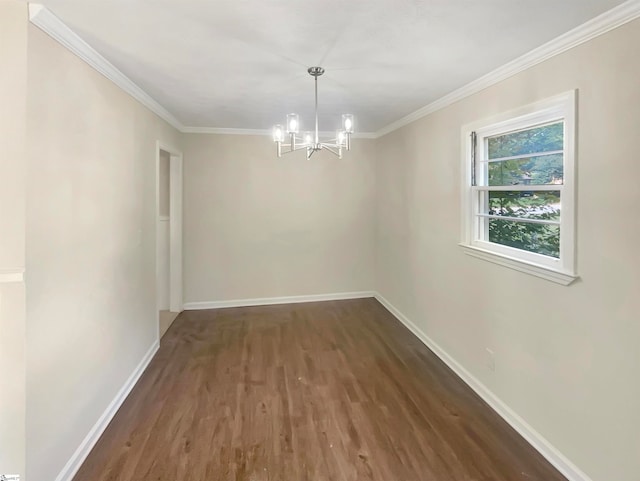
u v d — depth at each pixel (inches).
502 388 107.7
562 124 90.8
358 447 94.0
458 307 131.7
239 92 129.4
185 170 199.6
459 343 131.4
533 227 100.2
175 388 123.0
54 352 78.4
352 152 217.3
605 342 75.0
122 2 69.2
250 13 73.7
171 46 89.5
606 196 74.4
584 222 79.7
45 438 75.4
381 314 197.0
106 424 102.3
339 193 217.8
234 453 91.8
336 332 172.6
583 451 80.2
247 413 108.8
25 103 69.1
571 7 70.3
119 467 87.0
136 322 128.9
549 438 89.7
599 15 72.8
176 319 189.3
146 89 125.6
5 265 68.2
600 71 75.1
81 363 89.4
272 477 84.0
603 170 74.9
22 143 68.7
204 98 137.6
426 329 158.2
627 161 70.0
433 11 72.7
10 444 68.5
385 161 203.2
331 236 218.8
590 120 77.7
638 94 67.9
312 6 71.2
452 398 117.3
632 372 69.7
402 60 98.5
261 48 90.8
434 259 149.6
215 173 202.5
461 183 127.7
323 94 132.0
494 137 117.0
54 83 78.2
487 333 114.7
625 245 70.7
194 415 107.9
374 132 212.8
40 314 73.7
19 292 68.7
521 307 99.4
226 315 195.3
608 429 74.5
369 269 224.7
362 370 135.8
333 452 92.3
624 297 71.0
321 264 219.1
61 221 80.9
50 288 77.1
